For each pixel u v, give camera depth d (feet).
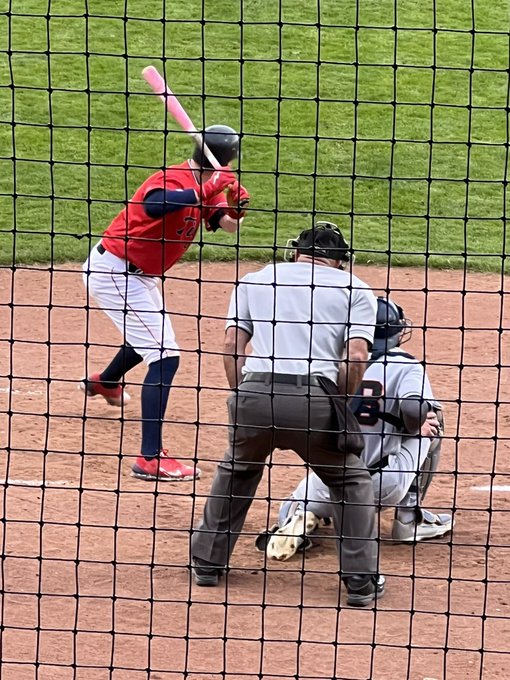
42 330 53.62
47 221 69.10
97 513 37.40
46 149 77.97
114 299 41.47
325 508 35.47
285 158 77.87
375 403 35.68
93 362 50.26
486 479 40.86
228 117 82.69
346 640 30.73
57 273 61.31
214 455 42.63
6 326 53.78
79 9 95.45
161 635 30.32
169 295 58.29
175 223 40.96
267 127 81.71
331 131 81.82
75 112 82.69
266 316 33.42
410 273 62.64
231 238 67.26
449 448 43.21
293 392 32.55
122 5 96.27
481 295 60.08
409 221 70.79
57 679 28.60
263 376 32.89
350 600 32.42
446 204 73.26
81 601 32.22
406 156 79.15
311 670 29.37
